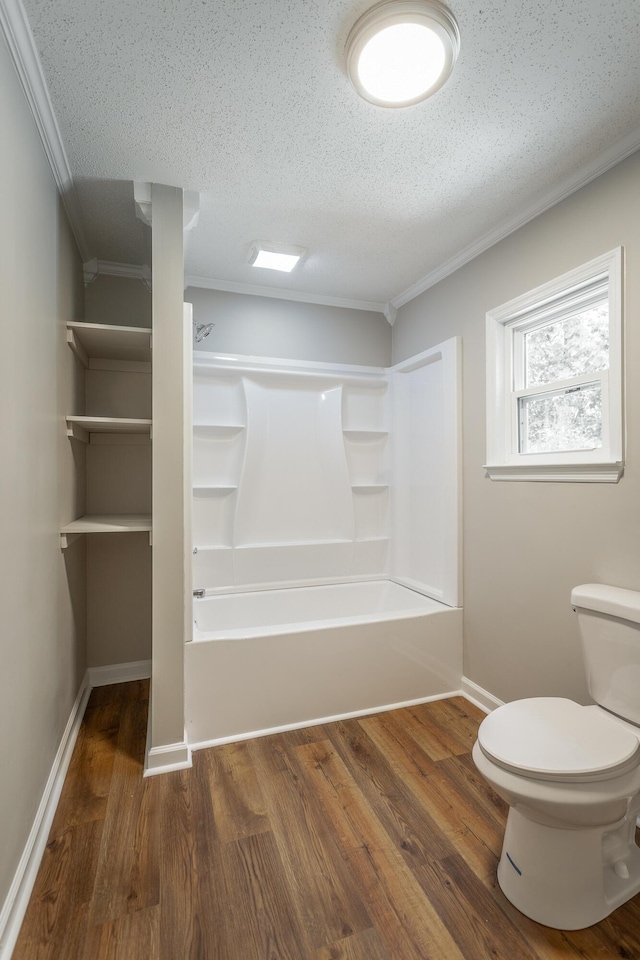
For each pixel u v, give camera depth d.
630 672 1.56
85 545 2.70
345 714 2.36
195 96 1.51
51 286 1.74
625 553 1.73
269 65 1.40
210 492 3.04
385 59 1.35
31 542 1.46
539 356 2.24
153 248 1.95
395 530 3.33
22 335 1.36
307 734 2.20
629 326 1.71
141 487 2.79
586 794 1.22
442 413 2.87
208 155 1.80
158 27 1.27
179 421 1.96
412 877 1.44
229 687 2.15
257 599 3.04
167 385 1.95
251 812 1.70
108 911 1.31
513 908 1.34
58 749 1.85
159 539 1.95
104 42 1.31
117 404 2.74
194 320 2.90
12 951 1.20
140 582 2.82
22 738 1.35
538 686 2.12
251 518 3.11
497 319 2.36
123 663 2.80
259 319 3.06
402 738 2.17
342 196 2.08
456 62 1.39
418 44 1.30
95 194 2.04
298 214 2.22
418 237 2.42
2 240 1.18
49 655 1.71
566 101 1.55
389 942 1.24
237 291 3.00
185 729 2.07
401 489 3.30
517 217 2.21
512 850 1.37
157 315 1.94
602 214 1.82
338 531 3.33
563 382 2.04
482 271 2.48
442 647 2.58
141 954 1.20
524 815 1.32
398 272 2.83
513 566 2.26
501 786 1.27
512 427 2.34
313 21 1.27
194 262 2.70
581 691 1.92
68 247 2.10
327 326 3.24
